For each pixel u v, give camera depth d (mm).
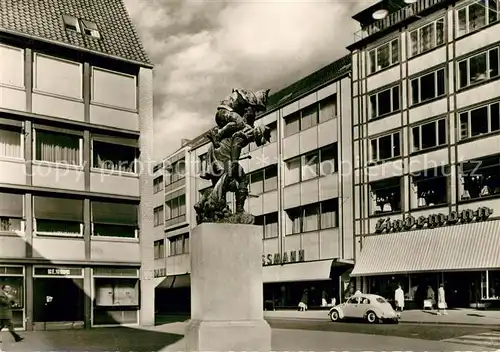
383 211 34531
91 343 18328
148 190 29641
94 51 28266
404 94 33719
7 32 25938
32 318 25797
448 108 31141
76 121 27719
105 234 28453
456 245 29453
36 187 26547
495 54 28984
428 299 29656
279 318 32000
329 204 38906
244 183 13516
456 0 31062
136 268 29062
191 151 52062
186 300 49188
